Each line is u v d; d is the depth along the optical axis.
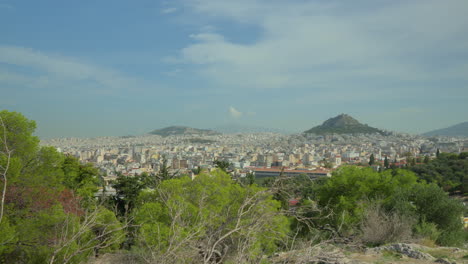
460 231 15.36
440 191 16.19
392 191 22.48
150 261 4.94
